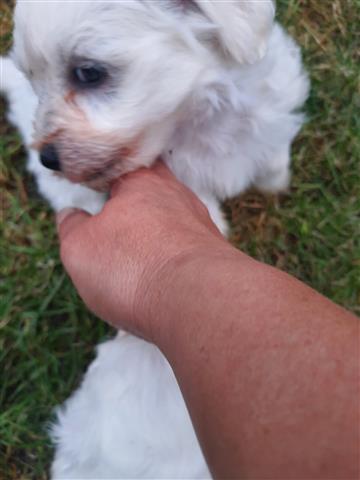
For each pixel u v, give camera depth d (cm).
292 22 43
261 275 17
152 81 29
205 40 30
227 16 29
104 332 41
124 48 28
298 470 13
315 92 42
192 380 16
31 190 43
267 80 34
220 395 15
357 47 43
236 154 36
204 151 35
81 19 27
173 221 24
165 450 34
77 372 41
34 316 41
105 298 23
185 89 30
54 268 42
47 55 28
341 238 41
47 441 40
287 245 41
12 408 40
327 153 42
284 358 14
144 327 21
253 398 14
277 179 40
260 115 35
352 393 13
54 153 30
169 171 32
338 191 42
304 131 42
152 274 21
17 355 41
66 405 40
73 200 39
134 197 27
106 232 25
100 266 24
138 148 30
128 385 35
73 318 41
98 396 36
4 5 45
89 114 29
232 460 14
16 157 44
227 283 17
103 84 29
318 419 13
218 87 31
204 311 17
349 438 13
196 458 34
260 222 41
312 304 16
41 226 43
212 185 37
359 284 40
